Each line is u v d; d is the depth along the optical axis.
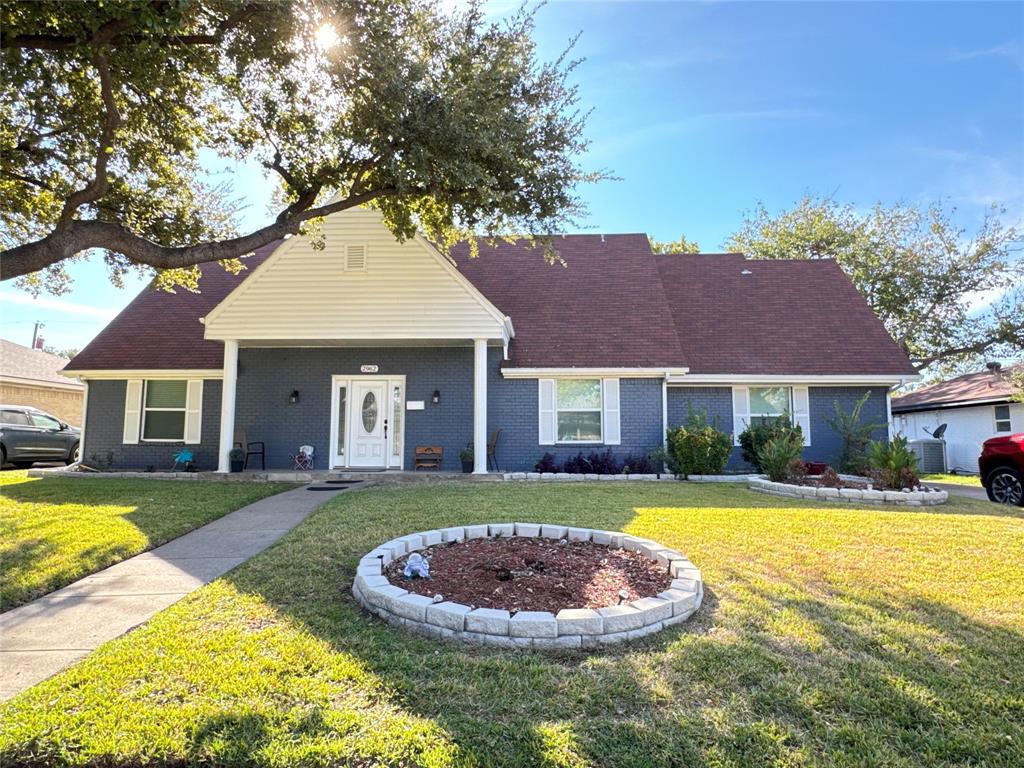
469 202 9.93
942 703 2.74
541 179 9.64
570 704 2.74
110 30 6.38
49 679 3.01
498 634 3.43
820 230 26.47
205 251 8.70
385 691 2.84
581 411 14.05
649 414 13.91
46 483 11.12
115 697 2.76
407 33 8.23
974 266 23.17
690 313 16.20
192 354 14.34
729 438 12.78
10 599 4.32
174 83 8.15
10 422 16.20
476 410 12.71
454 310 12.74
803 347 14.93
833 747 2.42
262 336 12.66
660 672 3.06
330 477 12.29
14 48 6.48
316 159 10.20
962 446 21.25
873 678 2.99
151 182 10.44
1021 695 2.83
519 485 10.96
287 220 9.63
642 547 5.25
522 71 9.09
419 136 8.53
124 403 14.30
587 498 8.95
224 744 2.39
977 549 5.75
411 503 8.35
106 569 5.20
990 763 2.33
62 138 9.18
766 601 4.19
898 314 24.83
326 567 5.01
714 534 6.34
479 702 2.75
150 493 9.64
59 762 2.34
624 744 2.42
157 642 3.41
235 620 3.79
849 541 6.05
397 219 11.28
